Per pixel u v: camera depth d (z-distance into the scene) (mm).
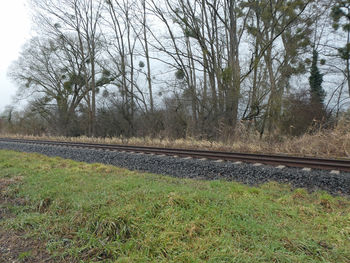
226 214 4031
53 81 31156
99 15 25281
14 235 4062
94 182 6309
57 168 8445
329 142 10875
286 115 16266
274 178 6707
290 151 11391
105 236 3713
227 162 8531
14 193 5832
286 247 3145
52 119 29391
